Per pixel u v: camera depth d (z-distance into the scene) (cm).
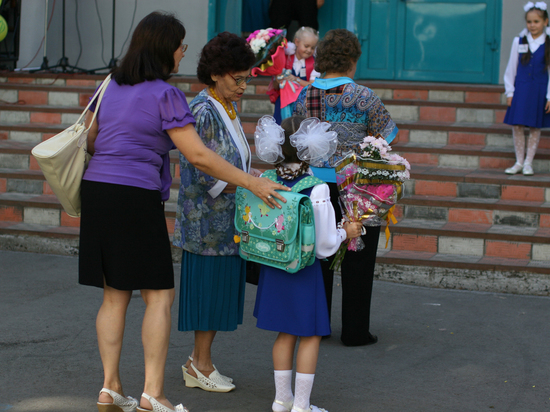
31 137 1084
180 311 482
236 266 488
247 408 467
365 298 579
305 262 421
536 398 485
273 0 1300
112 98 425
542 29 902
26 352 551
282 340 448
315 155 422
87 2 1370
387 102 1100
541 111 895
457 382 513
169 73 440
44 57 1303
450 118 1084
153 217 423
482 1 1245
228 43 455
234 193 479
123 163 418
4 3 1281
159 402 428
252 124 1067
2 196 938
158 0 1355
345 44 543
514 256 784
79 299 694
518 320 656
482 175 905
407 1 1274
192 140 418
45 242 866
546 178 891
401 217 878
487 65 1256
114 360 440
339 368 539
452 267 757
